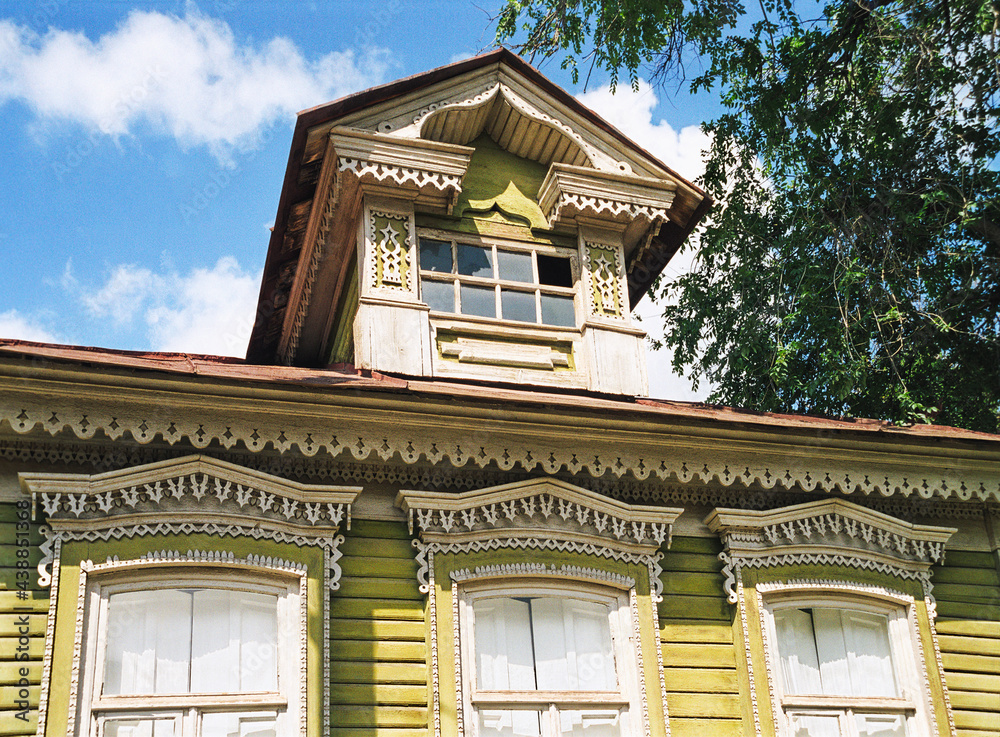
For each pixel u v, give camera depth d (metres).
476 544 8.12
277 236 11.19
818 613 8.78
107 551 7.23
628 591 8.34
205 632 7.39
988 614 9.08
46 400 7.16
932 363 14.21
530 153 11.41
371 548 7.94
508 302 10.48
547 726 7.76
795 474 8.78
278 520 7.70
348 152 10.09
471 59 10.98
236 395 7.44
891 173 13.99
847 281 13.17
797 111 13.69
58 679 6.80
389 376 8.98
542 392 9.38
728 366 14.95
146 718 6.99
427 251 10.49
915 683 8.59
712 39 13.17
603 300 10.62
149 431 7.37
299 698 7.20
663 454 8.55
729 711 8.10
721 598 8.52
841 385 13.22
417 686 7.57
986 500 9.12
